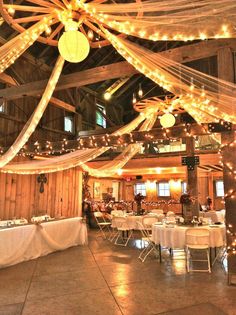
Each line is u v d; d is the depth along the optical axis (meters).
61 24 3.06
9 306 3.29
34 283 4.12
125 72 5.17
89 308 3.22
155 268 4.90
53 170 7.91
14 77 8.09
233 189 4.23
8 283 4.13
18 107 8.61
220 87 3.91
